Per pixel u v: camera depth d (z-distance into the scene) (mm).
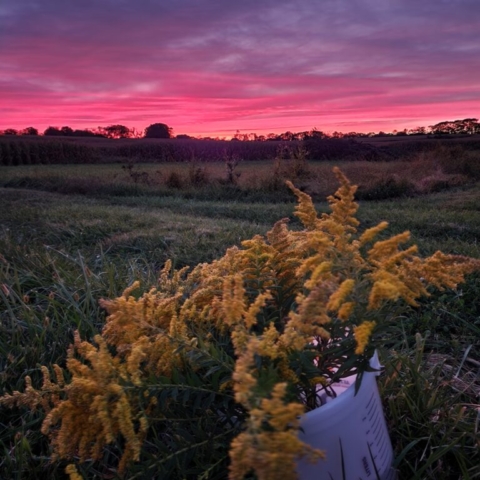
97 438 1646
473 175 17438
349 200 1709
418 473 1896
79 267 4570
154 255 5812
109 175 20500
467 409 2510
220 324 1928
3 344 2939
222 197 14227
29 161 35312
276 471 1071
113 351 2607
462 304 3883
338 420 1587
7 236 5945
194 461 1872
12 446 2281
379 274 1487
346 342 1596
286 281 1968
